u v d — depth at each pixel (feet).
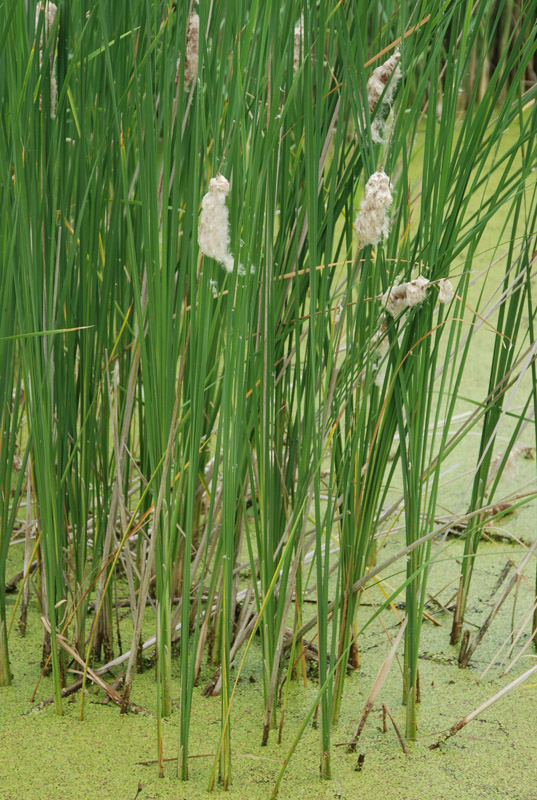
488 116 17.24
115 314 18.76
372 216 16.71
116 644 18.98
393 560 17.48
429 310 17.24
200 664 18.49
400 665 18.28
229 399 16.84
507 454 18.60
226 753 17.31
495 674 18.62
